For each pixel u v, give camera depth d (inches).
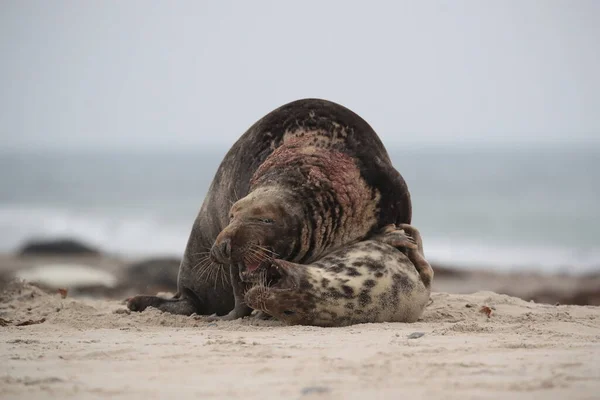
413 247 1222.9
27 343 965.2
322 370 767.7
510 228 6491.1
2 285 1934.1
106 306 1501.0
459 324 1080.8
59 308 1370.6
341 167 1262.3
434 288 3137.3
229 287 1376.7
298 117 1316.4
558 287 3196.4
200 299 1421.0
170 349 900.6
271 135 1322.6
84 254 4945.9
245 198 1209.4
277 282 1154.7
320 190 1231.5
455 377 735.7
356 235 1269.7
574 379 724.7
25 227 6678.2
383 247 1203.2
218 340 960.3
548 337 993.5
